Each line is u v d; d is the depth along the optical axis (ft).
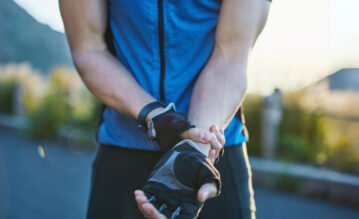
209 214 3.10
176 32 3.01
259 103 21.12
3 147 25.20
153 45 3.04
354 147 18.21
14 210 12.48
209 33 3.09
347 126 19.86
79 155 23.04
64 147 25.66
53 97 29.45
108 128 3.34
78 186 15.80
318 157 18.48
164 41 3.02
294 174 16.29
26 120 29.27
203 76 2.93
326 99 20.99
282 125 20.43
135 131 3.20
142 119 2.71
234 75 2.85
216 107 2.72
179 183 2.30
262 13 2.98
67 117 27.89
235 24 2.88
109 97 2.84
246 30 2.89
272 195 15.78
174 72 3.08
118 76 2.86
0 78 41.88
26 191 14.75
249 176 3.41
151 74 3.07
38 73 45.21
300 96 21.40
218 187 2.17
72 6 2.98
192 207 2.31
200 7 3.04
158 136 2.62
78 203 13.50
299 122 20.33
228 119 2.77
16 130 32.37
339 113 20.88
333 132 19.77
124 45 3.17
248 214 3.22
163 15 2.97
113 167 3.29
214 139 2.48
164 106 2.76
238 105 2.84
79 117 27.27
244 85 2.86
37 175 17.54
